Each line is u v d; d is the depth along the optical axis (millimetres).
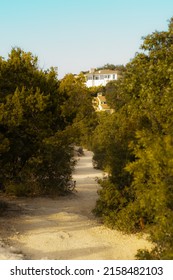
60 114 14000
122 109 13531
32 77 13688
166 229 7297
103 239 11156
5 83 13070
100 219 13500
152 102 10305
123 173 12477
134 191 12078
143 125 11852
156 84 10852
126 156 12531
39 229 12016
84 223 12992
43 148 14367
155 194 7367
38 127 13023
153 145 7656
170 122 9031
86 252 9961
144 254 7941
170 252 7258
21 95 12266
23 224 12562
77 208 15820
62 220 13383
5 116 11867
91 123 46844
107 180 13234
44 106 12328
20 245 10320
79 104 32625
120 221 11945
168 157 7266
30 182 18062
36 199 17375
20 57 14258
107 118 20922
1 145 11633
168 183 7309
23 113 12406
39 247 10234
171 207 7336
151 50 11820
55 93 13992
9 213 14070
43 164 17797
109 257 9609
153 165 7441
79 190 20375
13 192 17656
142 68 11500
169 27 11828
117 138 13109
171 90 10016
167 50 11508
